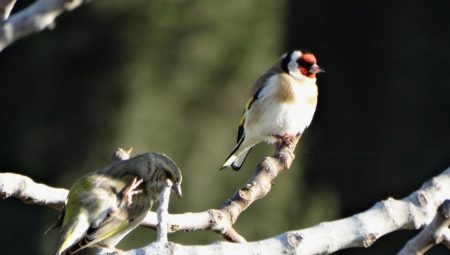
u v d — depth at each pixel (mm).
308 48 18312
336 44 18469
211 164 17000
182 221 5539
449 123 17844
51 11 4477
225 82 17438
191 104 17266
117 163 5914
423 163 17719
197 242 15469
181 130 17125
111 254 4488
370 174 17812
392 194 17734
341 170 17797
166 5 17344
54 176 17172
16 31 4434
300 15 18391
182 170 16891
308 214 17266
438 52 18016
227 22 17594
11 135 17328
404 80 18094
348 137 18078
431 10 18156
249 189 5730
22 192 5480
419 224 5203
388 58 18250
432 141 17797
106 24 17219
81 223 5488
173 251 4438
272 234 16891
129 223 5738
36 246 16078
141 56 17188
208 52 17391
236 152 8922
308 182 17562
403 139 17906
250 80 17609
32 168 17219
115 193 5688
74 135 17156
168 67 17297
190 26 17438
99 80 17203
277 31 18016
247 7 17766
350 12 18828
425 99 17938
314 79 8695
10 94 17359
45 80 17312
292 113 8531
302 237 4852
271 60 17906
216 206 16766
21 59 17391
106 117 17078
